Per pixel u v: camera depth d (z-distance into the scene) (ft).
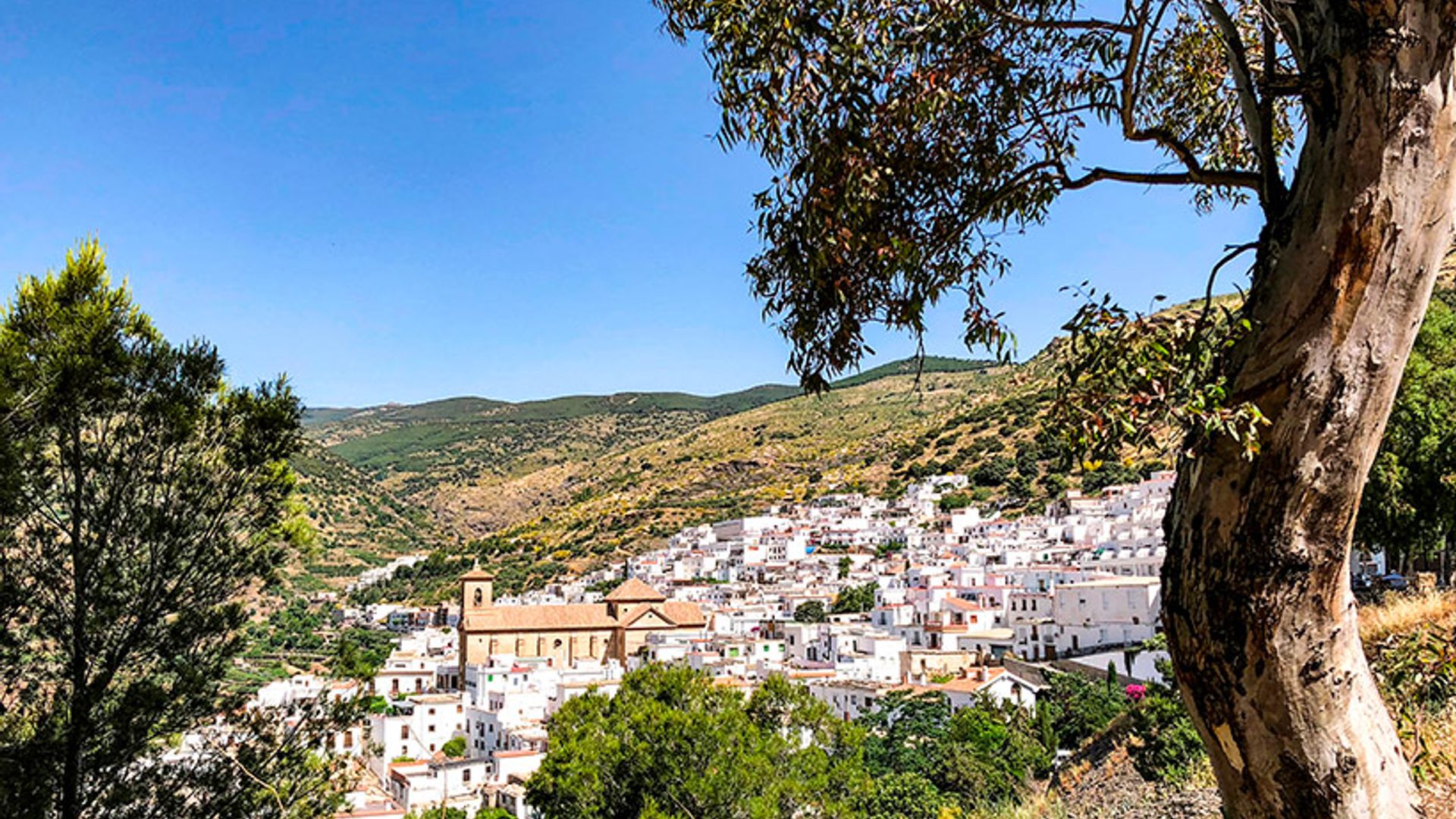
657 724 96.02
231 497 50.72
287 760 50.37
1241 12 23.31
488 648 328.29
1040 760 139.54
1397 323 14.48
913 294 22.63
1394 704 33.81
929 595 288.30
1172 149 19.56
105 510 47.26
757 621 351.46
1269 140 17.28
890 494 593.01
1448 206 14.51
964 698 186.39
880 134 21.15
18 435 44.06
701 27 21.47
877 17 20.13
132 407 48.42
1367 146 14.42
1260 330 15.23
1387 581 122.52
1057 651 233.14
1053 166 21.06
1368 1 14.23
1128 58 19.26
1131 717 80.59
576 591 537.24
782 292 23.67
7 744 42.78
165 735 48.32
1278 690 14.80
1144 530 306.35
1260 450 14.80
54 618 46.47
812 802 99.09
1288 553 14.69
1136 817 50.39
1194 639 15.61
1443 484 95.61
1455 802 26.00
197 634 49.47
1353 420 14.49
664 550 598.75
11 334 46.03
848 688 211.41
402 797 201.36
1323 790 14.74
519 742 226.79
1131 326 17.48
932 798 121.80
